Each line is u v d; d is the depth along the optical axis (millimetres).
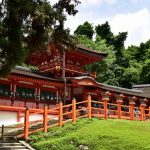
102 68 68312
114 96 45438
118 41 86188
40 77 35344
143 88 61156
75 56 41312
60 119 26844
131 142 22531
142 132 25078
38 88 36406
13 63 20266
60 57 39500
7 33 19953
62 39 22828
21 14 20203
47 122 27531
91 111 30078
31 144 23812
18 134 26547
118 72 76250
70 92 40562
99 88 42062
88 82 39219
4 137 25000
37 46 21750
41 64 42500
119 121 28453
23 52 20344
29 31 21266
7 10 19969
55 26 22453
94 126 25953
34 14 20469
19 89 34688
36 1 20953
